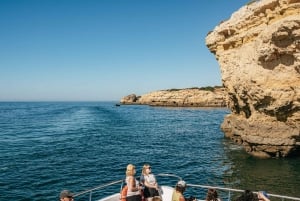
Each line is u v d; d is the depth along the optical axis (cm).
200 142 4631
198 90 15288
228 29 4031
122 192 971
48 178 2562
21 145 4316
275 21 3259
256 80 3369
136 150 3938
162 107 15462
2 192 2192
